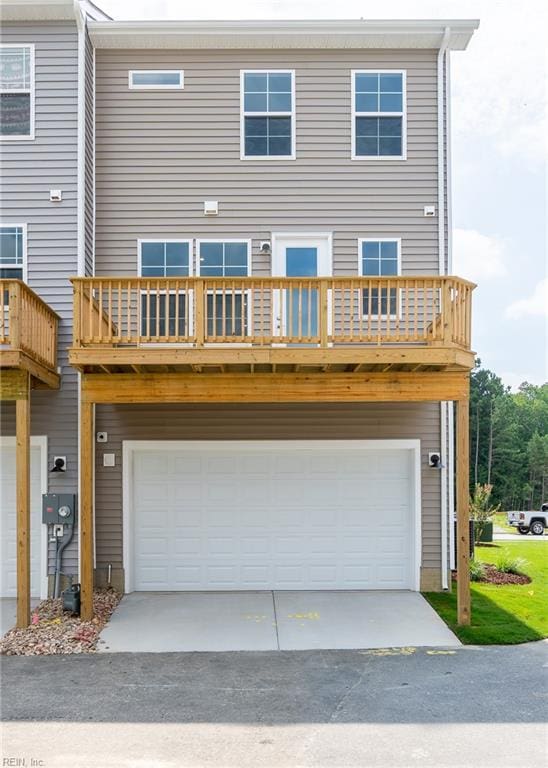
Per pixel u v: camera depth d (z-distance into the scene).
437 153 10.23
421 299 10.02
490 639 7.65
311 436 9.98
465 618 8.12
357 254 10.15
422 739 5.16
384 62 10.28
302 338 7.83
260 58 10.27
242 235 10.16
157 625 8.30
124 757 4.90
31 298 8.31
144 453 10.03
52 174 9.71
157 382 8.27
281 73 10.30
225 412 9.99
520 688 6.20
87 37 9.98
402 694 6.06
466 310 8.26
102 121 10.25
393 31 9.98
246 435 9.98
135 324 10.03
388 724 5.43
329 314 9.98
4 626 8.18
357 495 10.06
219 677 6.54
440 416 10.08
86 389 8.26
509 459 45.00
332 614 8.74
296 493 10.04
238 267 10.16
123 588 9.75
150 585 9.95
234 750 5.00
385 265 10.18
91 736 5.24
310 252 10.23
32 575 9.73
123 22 9.89
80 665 6.91
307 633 7.98
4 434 9.72
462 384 8.26
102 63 10.27
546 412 50.44
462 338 8.20
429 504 10.02
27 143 9.72
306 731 5.32
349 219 10.20
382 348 7.75
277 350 7.78
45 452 9.68
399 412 10.04
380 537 10.05
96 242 10.15
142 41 10.12
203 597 9.59
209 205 10.13
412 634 7.93
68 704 5.88
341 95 10.27
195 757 4.90
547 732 5.29
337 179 10.22
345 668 6.78
